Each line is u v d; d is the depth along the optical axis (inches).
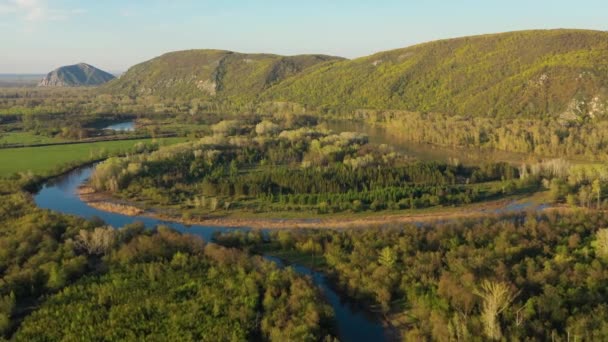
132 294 4222.4
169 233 5418.3
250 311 3946.9
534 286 4227.4
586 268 4500.5
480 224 5895.7
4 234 5506.9
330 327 3969.0
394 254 4909.0
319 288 4490.7
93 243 5123.0
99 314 3932.1
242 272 4566.9
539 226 5644.7
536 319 3695.9
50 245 5017.2
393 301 4402.1
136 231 5575.8
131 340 3609.7
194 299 4163.4
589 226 5743.1
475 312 3907.5
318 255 5403.5
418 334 3777.1
